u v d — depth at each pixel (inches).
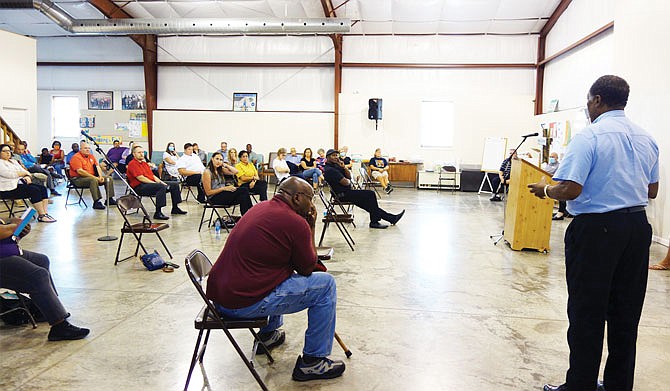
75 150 473.4
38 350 110.7
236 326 91.2
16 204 343.0
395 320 132.5
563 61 462.3
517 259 206.7
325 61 551.8
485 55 530.9
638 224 82.3
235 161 316.8
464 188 508.7
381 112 534.6
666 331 126.8
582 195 84.1
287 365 105.0
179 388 94.5
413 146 546.0
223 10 482.6
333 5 465.7
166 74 571.2
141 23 439.8
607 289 83.0
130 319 130.6
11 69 420.8
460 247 230.7
